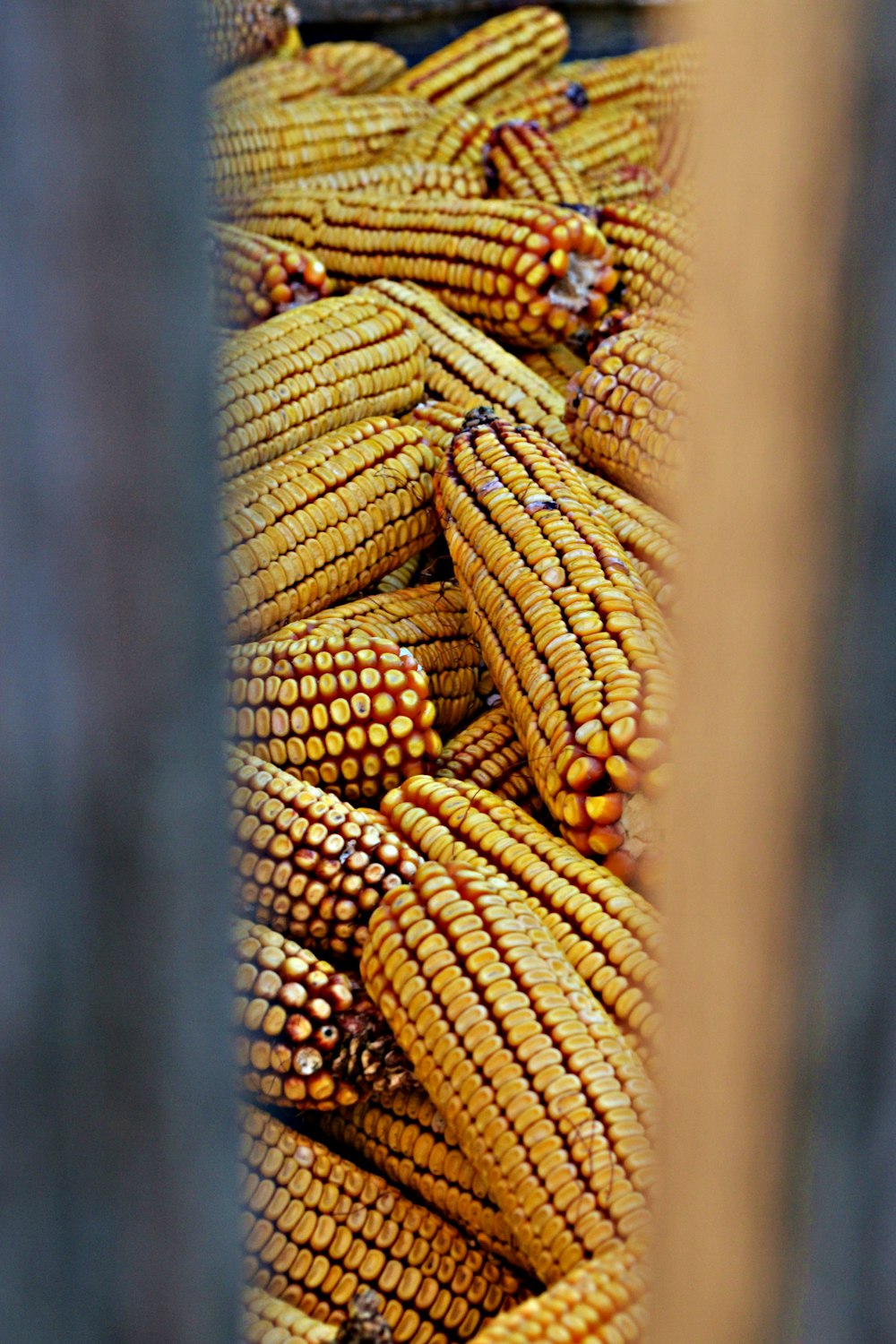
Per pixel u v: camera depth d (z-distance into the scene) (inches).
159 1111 14.6
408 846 47.9
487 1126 38.6
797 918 14.9
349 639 53.2
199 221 13.2
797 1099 15.3
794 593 14.3
